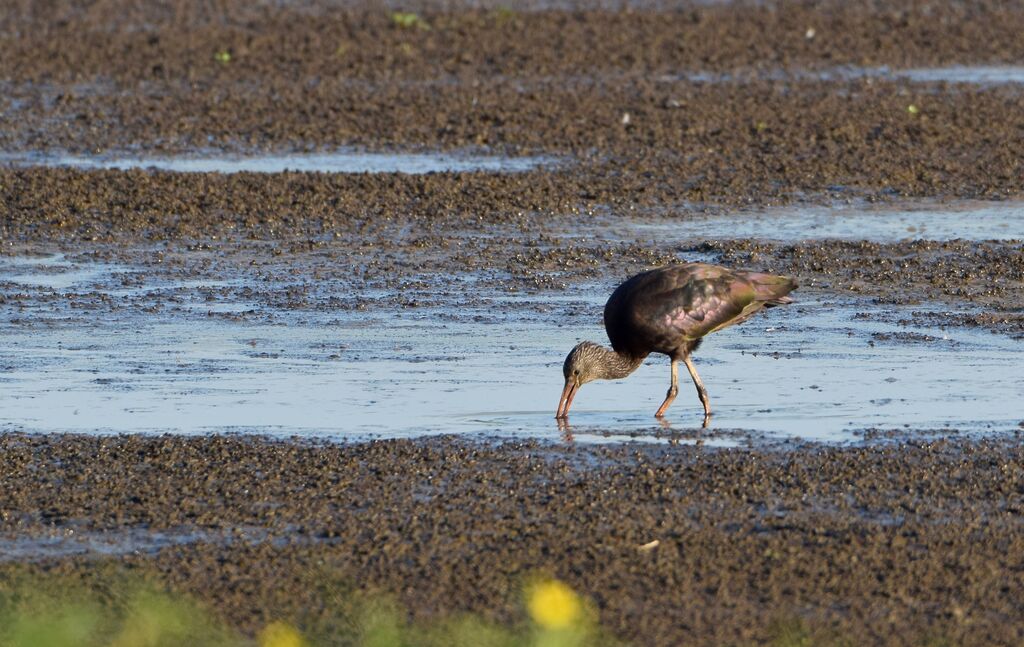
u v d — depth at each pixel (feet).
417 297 144.36
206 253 160.76
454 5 335.47
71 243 164.96
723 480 95.04
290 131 219.00
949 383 116.16
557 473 97.09
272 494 93.76
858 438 103.24
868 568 81.20
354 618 76.13
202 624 76.07
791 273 151.53
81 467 98.89
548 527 87.61
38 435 105.50
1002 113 225.35
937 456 98.78
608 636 73.87
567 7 332.60
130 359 125.80
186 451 101.24
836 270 152.25
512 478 96.12
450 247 162.20
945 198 181.78
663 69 265.75
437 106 233.76
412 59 274.57
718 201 180.86
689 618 75.66
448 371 122.31
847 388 115.75
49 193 182.29
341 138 215.10
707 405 111.65
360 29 303.68
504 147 208.33
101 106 235.40
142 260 158.40
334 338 131.54
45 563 84.02
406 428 107.24
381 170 196.24
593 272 152.87
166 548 85.76
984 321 133.69
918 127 215.31
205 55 277.64
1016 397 112.16
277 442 103.40
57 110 232.73
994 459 97.86
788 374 120.37
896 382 116.88
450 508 90.84
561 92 244.42
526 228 169.68
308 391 116.67
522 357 126.11
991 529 86.28
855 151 203.41
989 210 175.94
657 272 115.03
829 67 268.00
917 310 138.21
